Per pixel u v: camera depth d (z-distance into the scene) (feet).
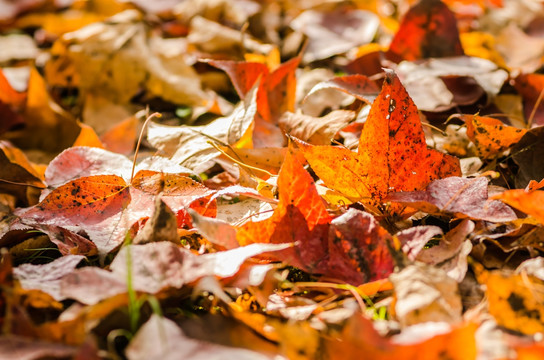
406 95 1.99
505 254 2.00
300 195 1.93
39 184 2.23
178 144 2.33
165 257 1.87
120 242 2.01
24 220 2.05
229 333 1.80
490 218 1.96
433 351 1.69
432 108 2.44
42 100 2.61
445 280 1.82
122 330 1.83
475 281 1.92
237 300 1.91
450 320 1.78
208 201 2.07
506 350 1.71
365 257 1.91
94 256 2.05
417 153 2.03
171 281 1.84
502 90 2.60
